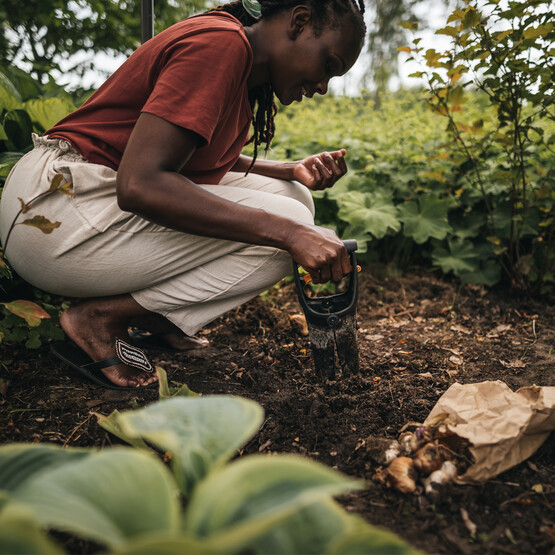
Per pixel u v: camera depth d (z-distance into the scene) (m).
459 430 1.17
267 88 1.54
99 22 4.56
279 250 1.64
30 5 4.33
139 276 1.59
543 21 2.07
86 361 1.70
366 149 3.38
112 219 1.48
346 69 1.48
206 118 1.26
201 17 1.41
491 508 1.12
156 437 0.70
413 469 1.17
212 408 0.81
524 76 2.14
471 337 2.19
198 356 1.92
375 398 1.57
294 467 0.61
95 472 0.62
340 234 3.02
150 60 1.37
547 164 2.85
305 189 1.97
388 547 0.61
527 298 2.67
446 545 1.01
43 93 2.90
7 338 1.83
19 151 2.25
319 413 1.49
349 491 1.17
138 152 1.24
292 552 0.64
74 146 1.50
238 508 0.59
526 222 2.71
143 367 1.70
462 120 3.23
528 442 1.26
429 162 3.04
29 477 0.74
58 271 1.56
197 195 1.30
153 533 0.58
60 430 1.42
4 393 1.62
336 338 1.57
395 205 3.14
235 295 1.71
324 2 1.38
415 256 3.18
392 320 2.43
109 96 1.46
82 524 0.55
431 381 1.72
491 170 2.87
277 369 1.81
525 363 1.89
